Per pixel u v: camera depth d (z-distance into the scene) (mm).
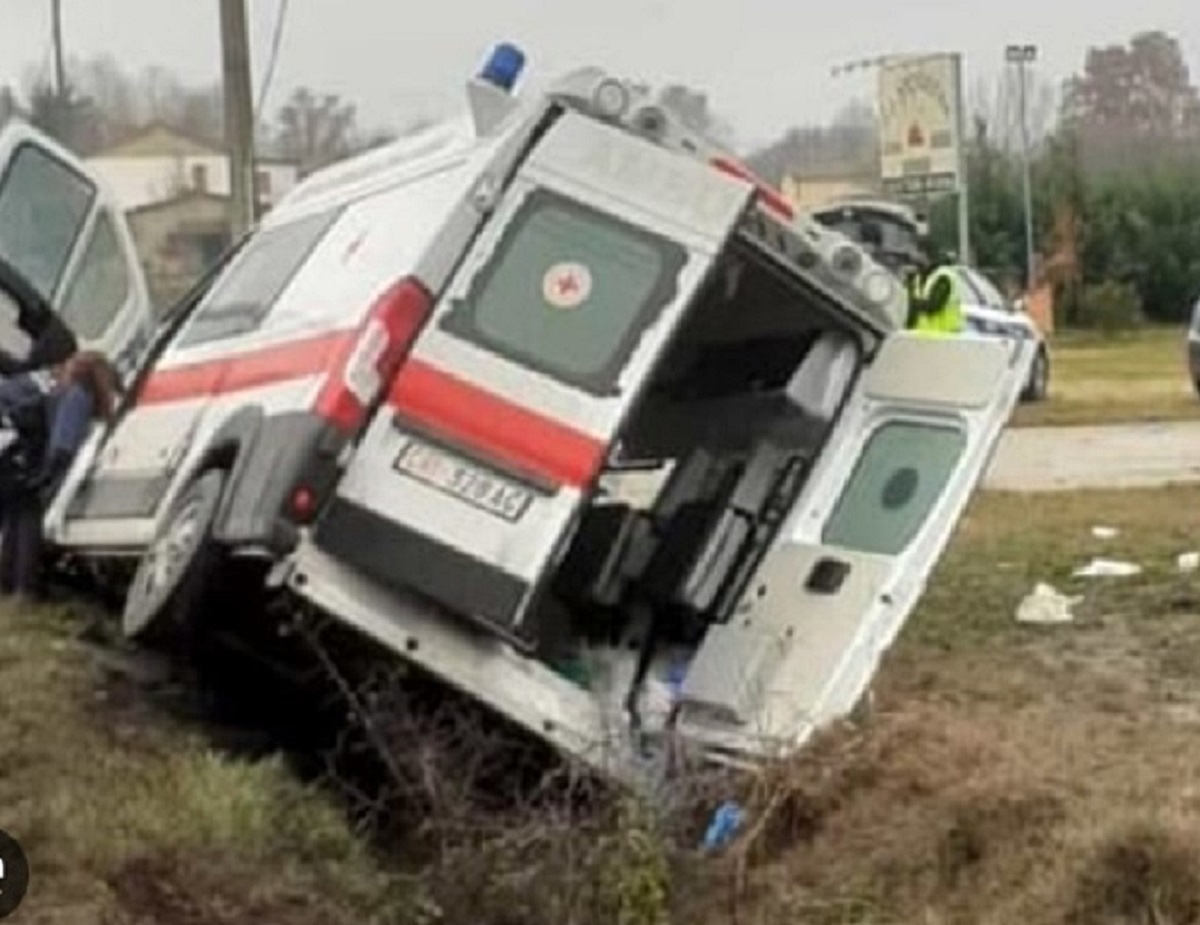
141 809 8625
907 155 44531
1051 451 24188
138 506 11344
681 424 10969
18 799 8766
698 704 9984
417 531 9133
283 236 11727
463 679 9242
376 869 8781
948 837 8219
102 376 12922
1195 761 8969
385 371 9148
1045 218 56812
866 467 10453
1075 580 14195
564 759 9211
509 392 9266
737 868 8414
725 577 10469
